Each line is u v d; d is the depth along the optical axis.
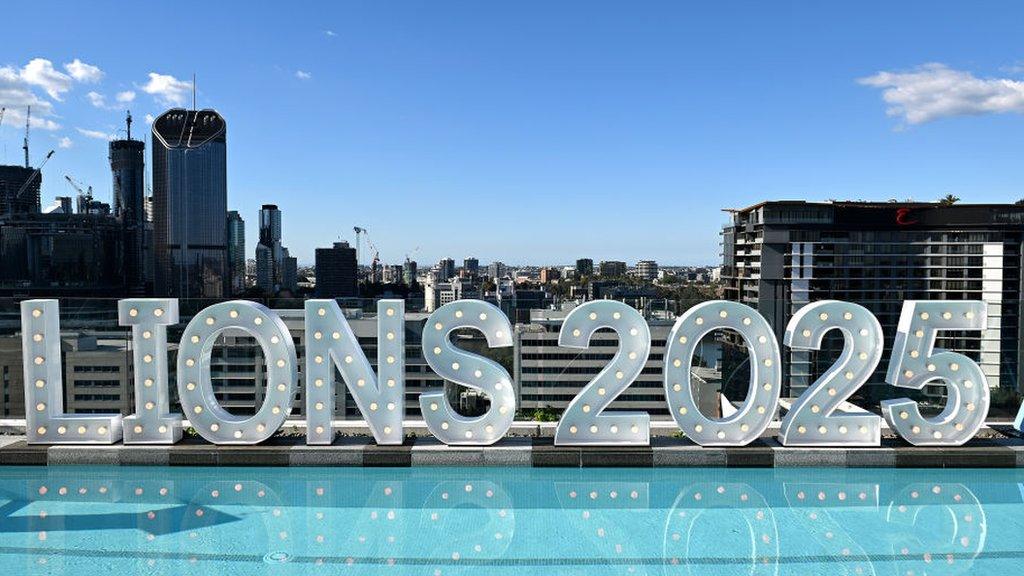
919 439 8.37
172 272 177.50
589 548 6.02
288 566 5.63
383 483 7.68
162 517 6.68
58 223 146.88
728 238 59.94
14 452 8.21
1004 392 9.03
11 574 5.46
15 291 134.75
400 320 8.30
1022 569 5.63
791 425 8.31
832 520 6.67
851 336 8.25
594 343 9.08
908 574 5.54
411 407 9.27
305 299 9.27
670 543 6.13
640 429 8.38
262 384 9.05
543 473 8.02
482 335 9.04
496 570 5.59
